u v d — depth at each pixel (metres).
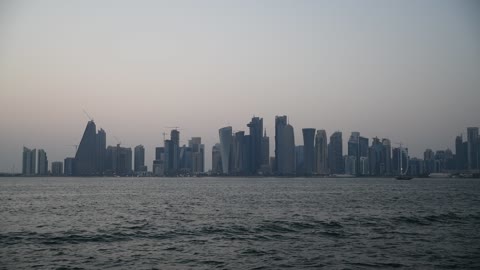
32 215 82.31
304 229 60.31
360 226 63.44
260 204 109.62
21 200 129.50
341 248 46.59
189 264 39.59
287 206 102.44
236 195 158.25
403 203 112.25
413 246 47.59
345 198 135.88
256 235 55.31
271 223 66.56
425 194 162.88
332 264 39.44
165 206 103.94
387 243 49.41
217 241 51.06
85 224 67.44
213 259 41.53
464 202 116.25
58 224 67.56
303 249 46.06
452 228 61.56
